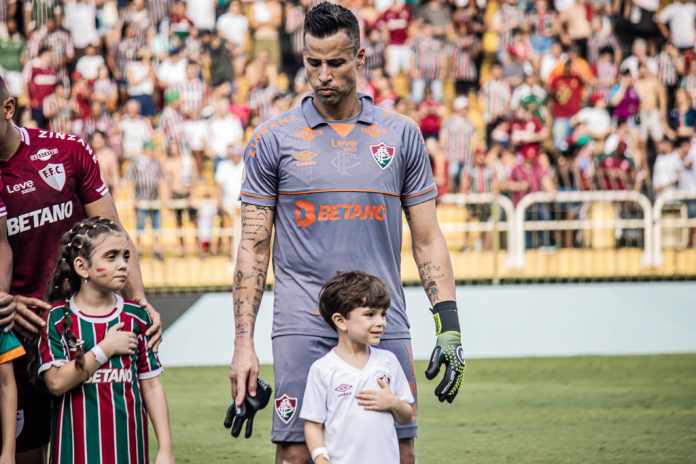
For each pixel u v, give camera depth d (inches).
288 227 450.3
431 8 1877.5
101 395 443.5
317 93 439.2
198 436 708.0
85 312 450.9
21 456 489.7
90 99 1706.4
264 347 1062.4
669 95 1834.4
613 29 1951.3
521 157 1592.0
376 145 448.5
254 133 456.8
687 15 1897.1
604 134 1683.1
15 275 481.1
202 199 1555.1
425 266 467.2
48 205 479.2
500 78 1755.7
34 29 1800.0
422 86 1788.9
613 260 1565.0
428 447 675.4
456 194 1574.8
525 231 1574.8
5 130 457.7
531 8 1876.2
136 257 486.9
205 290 1493.6
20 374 476.7
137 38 1813.5
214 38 1815.9
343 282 430.3
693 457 647.1
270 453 665.6
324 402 437.4
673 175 1653.5
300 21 1904.5
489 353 1026.7
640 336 1107.3
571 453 657.0
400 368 447.2
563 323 1184.8
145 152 1563.7
